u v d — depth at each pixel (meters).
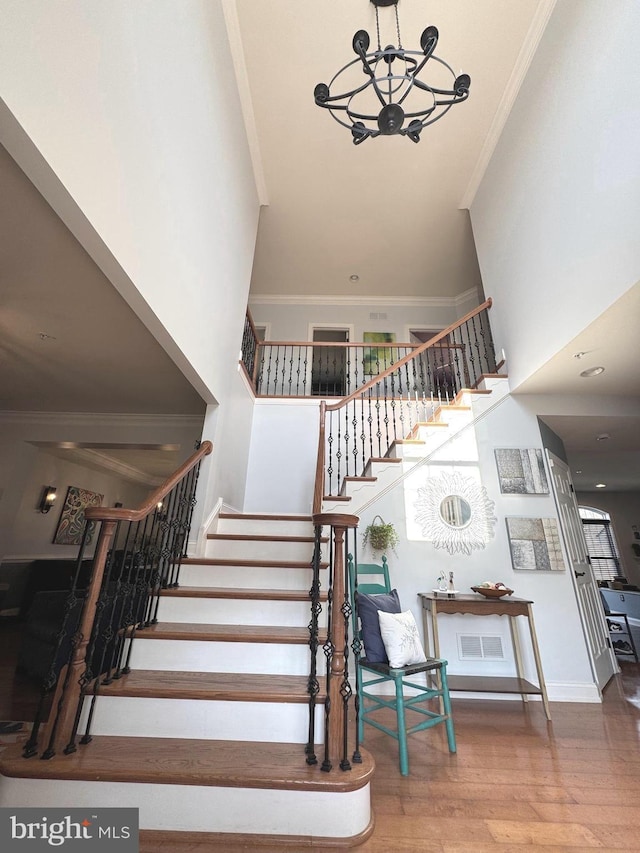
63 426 4.53
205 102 2.87
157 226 2.12
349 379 6.59
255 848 1.39
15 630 4.72
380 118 2.04
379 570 3.18
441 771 1.97
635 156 2.29
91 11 1.52
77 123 1.43
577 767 2.02
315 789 1.46
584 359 3.15
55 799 1.45
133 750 1.63
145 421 4.57
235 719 1.78
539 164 3.34
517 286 3.70
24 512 5.59
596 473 6.68
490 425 3.77
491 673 3.12
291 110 4.05
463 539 3.46
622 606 6.02
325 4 3.26
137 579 2.28
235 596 2.45
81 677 1.74
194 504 3.11
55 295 2.29
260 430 5.01
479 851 1.42
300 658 2.10
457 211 5.22
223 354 3.46
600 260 2.57
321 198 5.06
